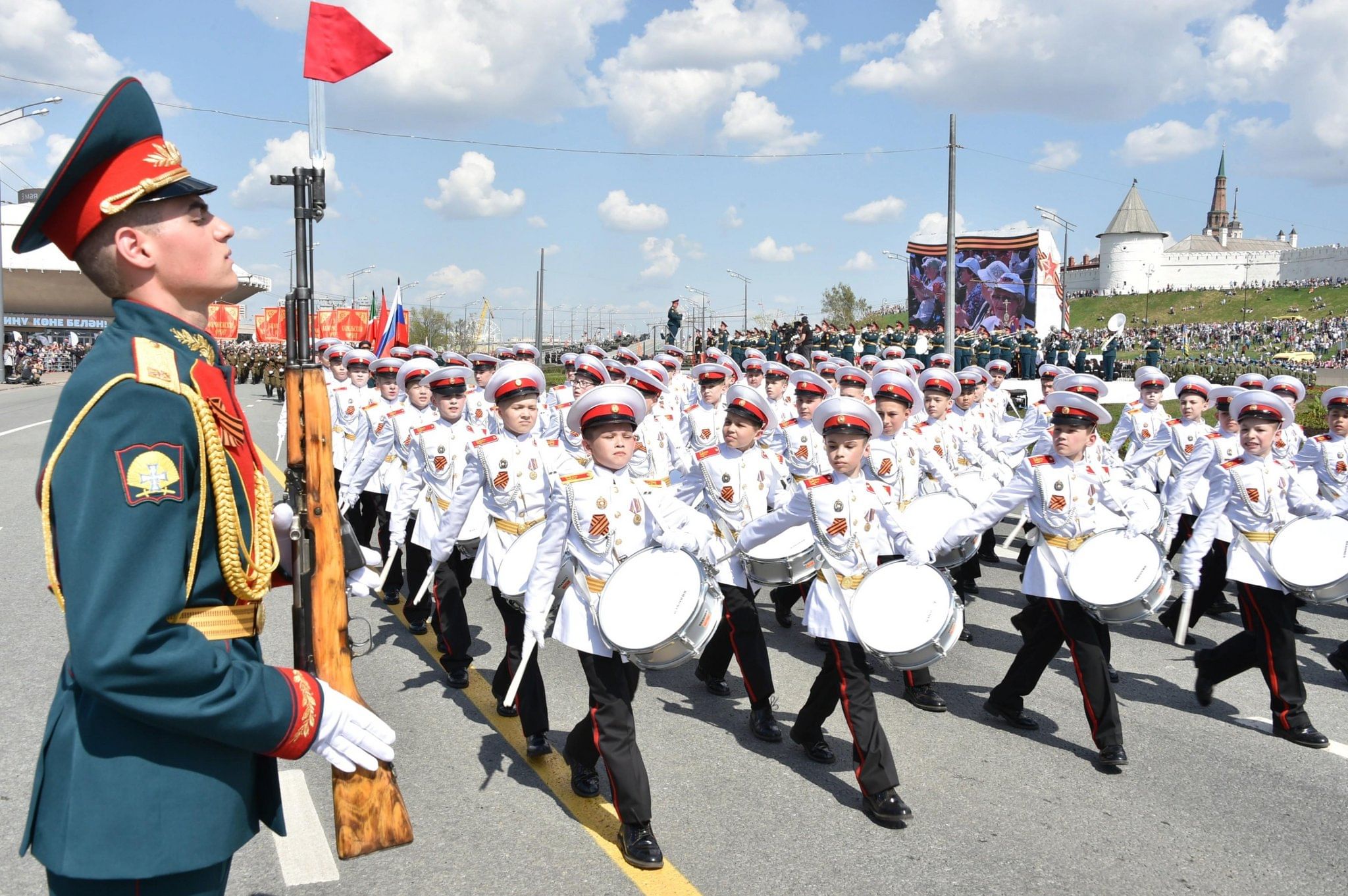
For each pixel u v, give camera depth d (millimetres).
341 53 3156
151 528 1761
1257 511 6270
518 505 5977
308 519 2820
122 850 1836
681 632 4066
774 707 6254
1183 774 5238
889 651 4582
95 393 1784
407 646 7328
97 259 1926
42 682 5973
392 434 8070
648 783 4387
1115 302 114125
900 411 7871
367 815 2639
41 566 9070
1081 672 5359
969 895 3953
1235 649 6102
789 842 4379
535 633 4363
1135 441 11164
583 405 4562
